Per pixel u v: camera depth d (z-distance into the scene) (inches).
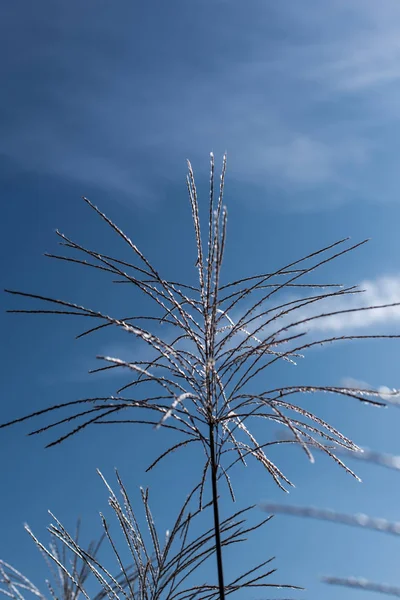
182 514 109.3
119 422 90.0
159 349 90.7
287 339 92.3
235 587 99.6
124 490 117.4
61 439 85.7
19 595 114.0
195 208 97.6
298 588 95.9
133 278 98.6
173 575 106.1
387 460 53.7
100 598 110.3
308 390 82.3
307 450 68.9
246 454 91.8
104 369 93.0
